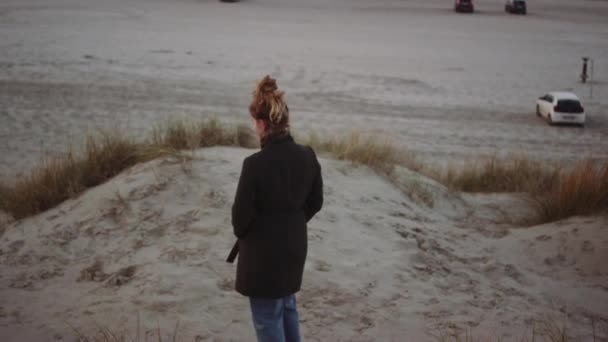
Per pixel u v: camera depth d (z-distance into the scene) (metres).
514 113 26.14
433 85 30.69
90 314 4.30
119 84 26.41
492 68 36.16
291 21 52.62
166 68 30.66
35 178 7.57
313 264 5.11
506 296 5.00
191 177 6.57
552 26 57.34
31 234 5.89
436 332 4.25
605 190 7.36
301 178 3.23
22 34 37.69
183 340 3.94
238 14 55.50
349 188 7.30
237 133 8.85
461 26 54.62
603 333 4.47
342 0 71.31
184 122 9.66
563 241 6.30
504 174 10.82
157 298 4.49
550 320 4.61
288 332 3.49
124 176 6.89
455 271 5.43
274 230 3.17
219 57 34.44
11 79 25.77
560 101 24.31
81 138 17.58
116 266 5.12
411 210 7.27
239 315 4.30
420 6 69.69
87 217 5.98
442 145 20.09
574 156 19.70
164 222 5.78
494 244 6.47
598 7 76.75
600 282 5.51
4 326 4.14
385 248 5.66
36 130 18.38
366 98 27.12
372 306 4.55
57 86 25.20
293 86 28.62
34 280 4.96
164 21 48.25
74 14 48.97
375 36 46.44
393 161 9.81
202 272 4.88
